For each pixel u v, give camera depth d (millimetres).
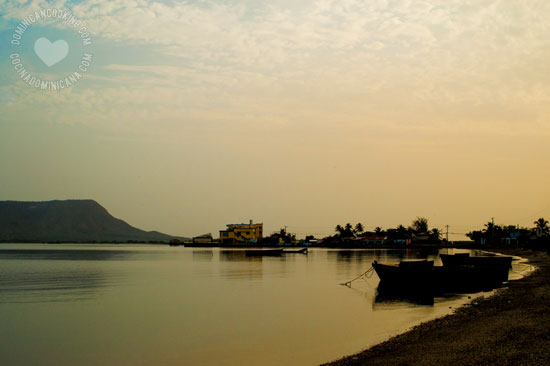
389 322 29547
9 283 54188
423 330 25109
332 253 150125
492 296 39125
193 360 21812
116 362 21781
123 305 37375
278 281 57250
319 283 54750
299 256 129250
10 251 176125
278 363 20844
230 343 24766
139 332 27547
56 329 28391
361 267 82938
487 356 18328
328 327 28438
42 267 82750
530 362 17141
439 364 17844
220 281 57125
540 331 22141
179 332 27453
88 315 33031
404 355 19797
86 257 124375
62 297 42094
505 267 53062
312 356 21750
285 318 31594
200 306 36844
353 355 20859
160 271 73688
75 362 21859
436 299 40438
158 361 21781
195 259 113625
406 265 47781
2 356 22812
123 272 71250
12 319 31516
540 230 176500
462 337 22203
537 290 40719
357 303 38438
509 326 23859
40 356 22812
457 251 163750
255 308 35875
